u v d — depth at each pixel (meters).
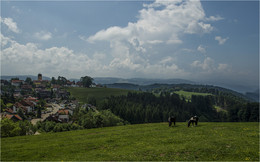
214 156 19.56
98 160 20.34
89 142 28.47
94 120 67.56
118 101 197.00
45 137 35.38
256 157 18.72
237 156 19.30
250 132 29.50
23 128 66.19
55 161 20.97
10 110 143.75
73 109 167.50
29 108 162.75
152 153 21.42
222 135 28.00
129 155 21.20
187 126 37.28
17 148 27.86
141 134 31.75
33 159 22.59
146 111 168.62
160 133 31.73
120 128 41.31
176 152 21.22
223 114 186.62
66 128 76.12
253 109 139.00
